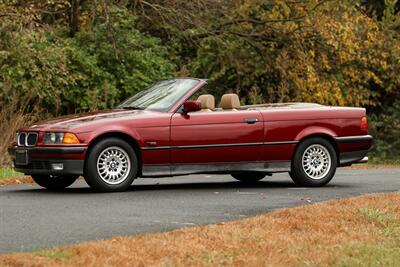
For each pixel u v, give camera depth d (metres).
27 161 17.97
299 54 38.72
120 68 33.94
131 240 11.14
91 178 17.70
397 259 10.25
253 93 38.06
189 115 18.45
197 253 10.44
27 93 29.28
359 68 41.22
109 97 33.09
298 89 38.66
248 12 38.19
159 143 18.16
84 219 13.80
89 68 32.88
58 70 31.28
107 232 12.44
